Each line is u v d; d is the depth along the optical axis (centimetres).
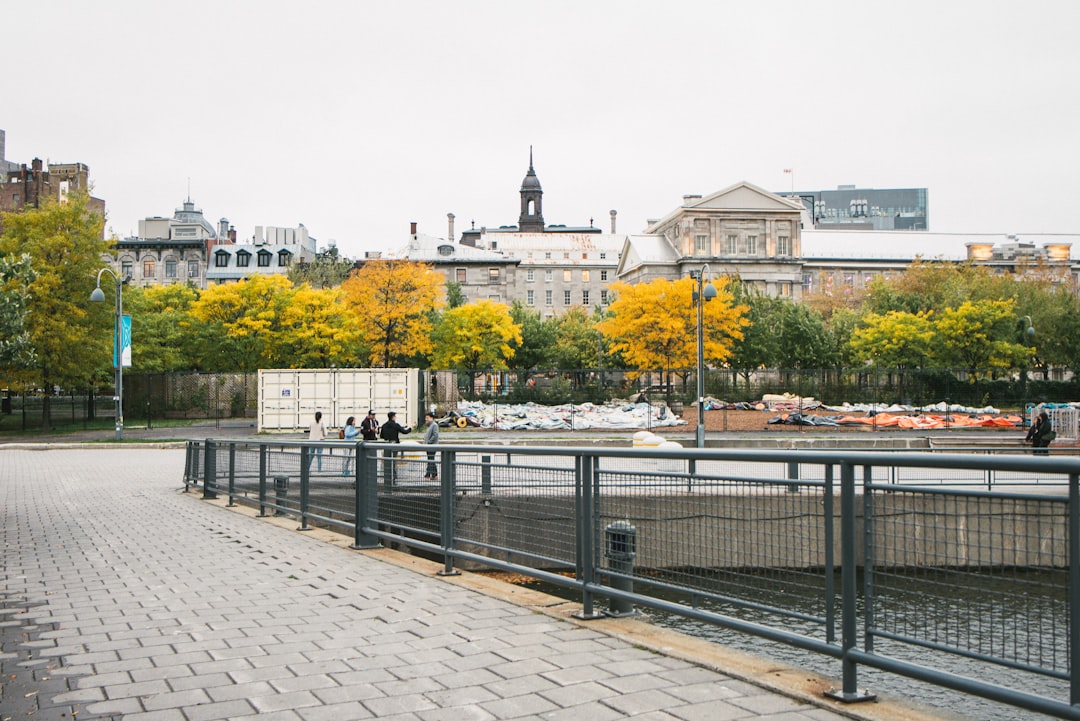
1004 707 616
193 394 5019
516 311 7869
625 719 436
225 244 11588
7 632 658
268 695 489
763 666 525
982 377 4809
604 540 673
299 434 3928
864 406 4381
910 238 12950
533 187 16588
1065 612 370
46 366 4097
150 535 1223
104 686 512
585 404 4281
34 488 2000
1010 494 396
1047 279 7681
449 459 884
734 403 4400
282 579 873
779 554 523
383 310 5350
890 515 453
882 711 441
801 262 11000
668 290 5094
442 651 579
